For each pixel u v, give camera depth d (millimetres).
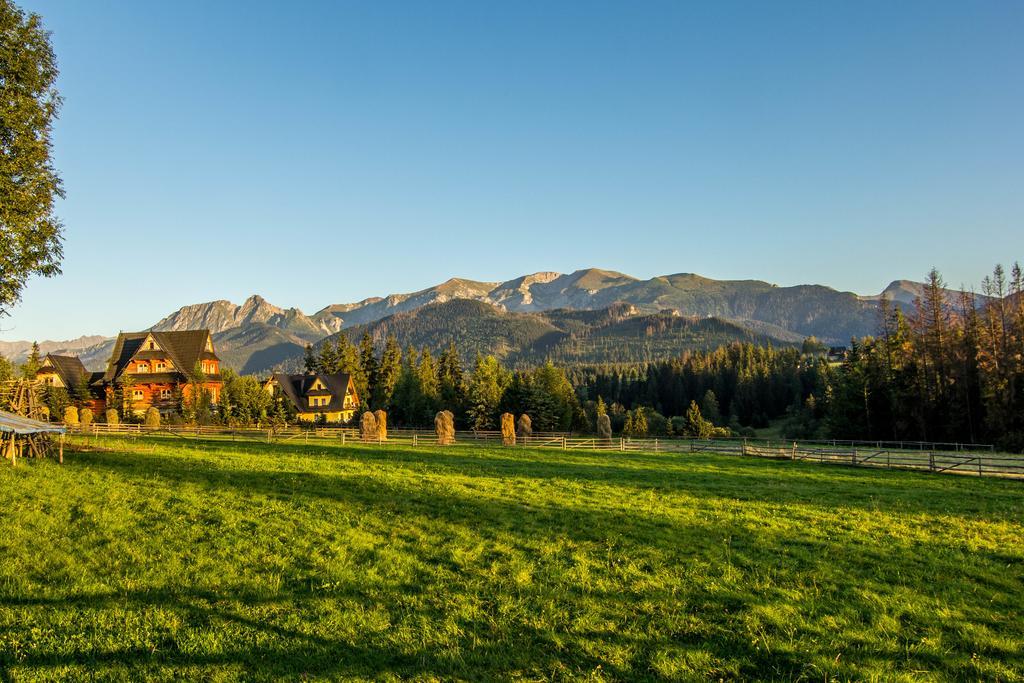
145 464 31797
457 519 19828
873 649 10602
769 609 12234
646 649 10484
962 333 68750
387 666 9781
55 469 27875
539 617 11750
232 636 10688
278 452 42219
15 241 24938
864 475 37156
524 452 47562
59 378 91500
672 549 16609
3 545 15406
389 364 110812
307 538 17062
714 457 47750
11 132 24625
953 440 65938
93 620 11117
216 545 16188
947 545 17703
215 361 96938
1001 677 9625
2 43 24094
